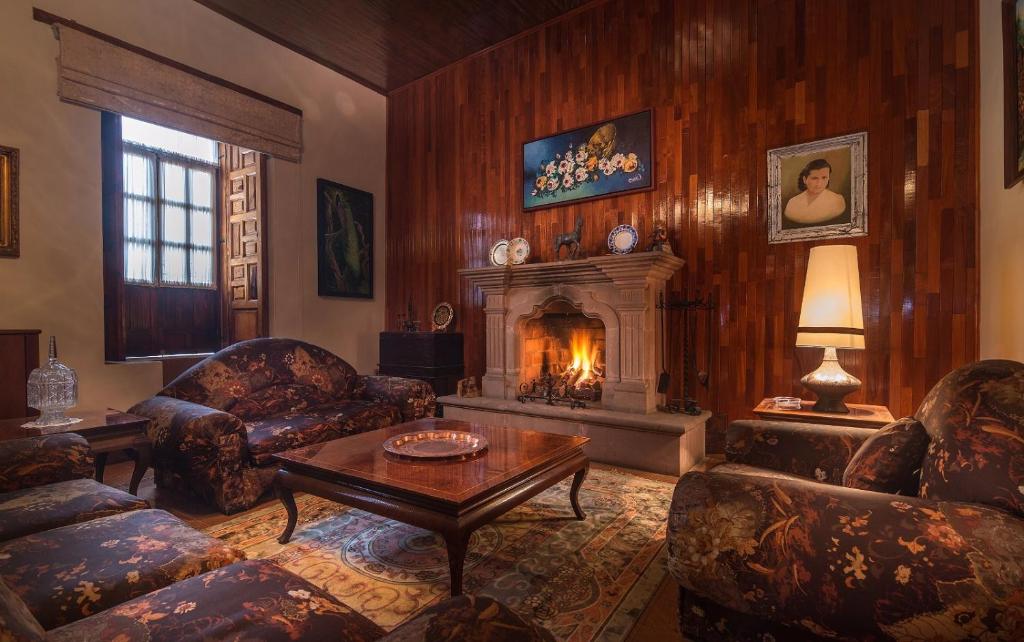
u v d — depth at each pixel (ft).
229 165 16.57
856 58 10.65
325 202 17.07
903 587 3.24
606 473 10.78
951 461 3.81
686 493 4.15
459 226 17.06
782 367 11.41
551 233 14.97
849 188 10.67
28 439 6.25
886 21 10.37
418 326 18.07
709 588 3.94
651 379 11.93
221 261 16.97
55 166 11.34
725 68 12.15
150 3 12.91
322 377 12.19
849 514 3.59
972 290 9.48
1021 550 3.13
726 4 12.14
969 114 9.56
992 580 3.08
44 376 8.03
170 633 2.97
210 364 10.66
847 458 6.11
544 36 15.11
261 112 15.25
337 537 7.61
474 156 16.70
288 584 3.65
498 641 2.39
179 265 16.19
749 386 11.80
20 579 3.77
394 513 6.05
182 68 13.41
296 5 14.08
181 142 16.12
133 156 15.23
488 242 16.35
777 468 6.56
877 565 3.34
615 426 11.45
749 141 11.84
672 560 4.11
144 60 12.69
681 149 12.75
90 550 4.26
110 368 12.18
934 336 9.80
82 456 6.44
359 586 6.21
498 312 14.35
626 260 11.71
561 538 7.50
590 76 14.24
